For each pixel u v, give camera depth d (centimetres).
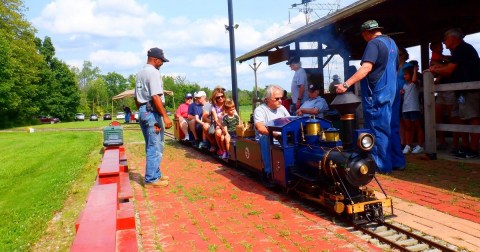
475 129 739
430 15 957
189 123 1348
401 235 452
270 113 705
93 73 13775
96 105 12725
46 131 3609
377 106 710
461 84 757
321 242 451
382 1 693
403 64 939
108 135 1379
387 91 704
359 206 486
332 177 512
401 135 988
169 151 1352
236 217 562
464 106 792
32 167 1288
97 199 461
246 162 811
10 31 5488
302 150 584
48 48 7875
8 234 607
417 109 892
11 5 5512
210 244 462
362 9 751
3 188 999
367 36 723
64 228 599
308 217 542
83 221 374
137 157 1239
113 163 737
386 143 719
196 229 520
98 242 319
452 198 567
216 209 607
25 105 6019
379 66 700
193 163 1056
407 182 666
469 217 492
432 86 819
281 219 541
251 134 812
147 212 607
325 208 561
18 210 746
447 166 758
